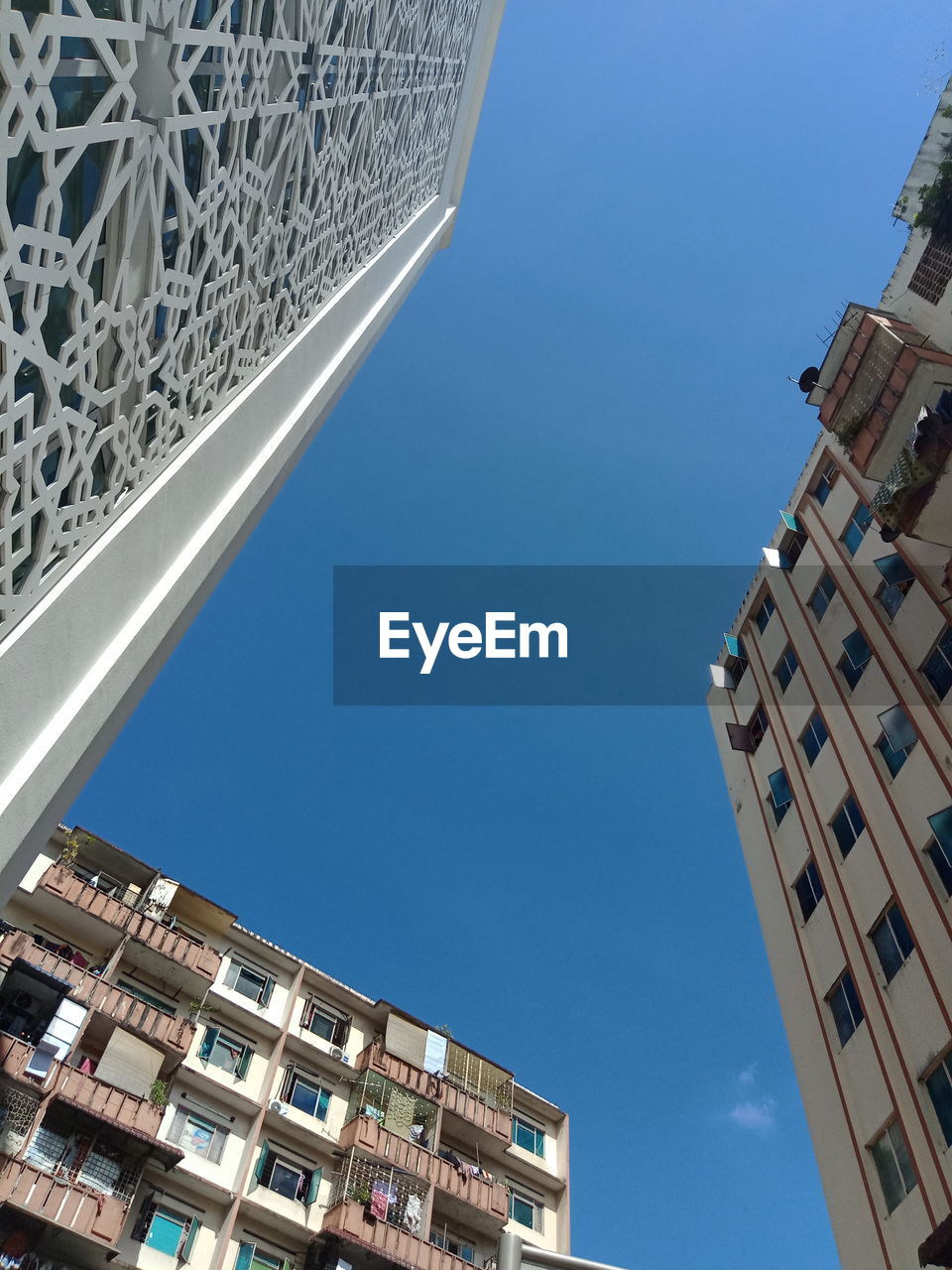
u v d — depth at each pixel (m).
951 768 13.86
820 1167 13.82
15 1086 15.33
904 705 15.40
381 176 15.49
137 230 6.39
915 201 17.89
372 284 16.39
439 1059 22.48
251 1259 17.17
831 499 20.36
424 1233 18.84
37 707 5.84
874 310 17.44
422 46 16.95
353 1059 21.59
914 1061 12.52
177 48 6.25
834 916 15.32
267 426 10.64
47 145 4.93
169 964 19.38
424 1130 21.27
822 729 17.72
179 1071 18.59
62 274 5.40
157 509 7.64
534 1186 22.70
